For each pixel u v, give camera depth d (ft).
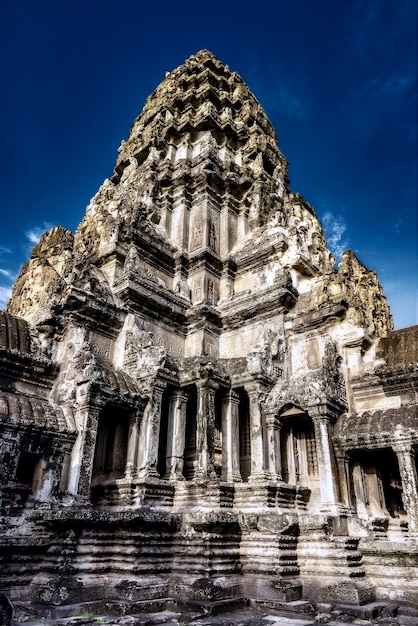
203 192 94.79
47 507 46.91
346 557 44.68
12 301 82.84
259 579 44.57
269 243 83.25
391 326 85.66
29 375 57.00
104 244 80.53
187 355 76.89
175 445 60.08
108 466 57.57
